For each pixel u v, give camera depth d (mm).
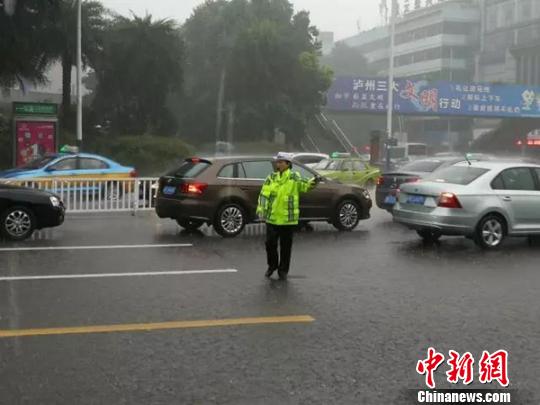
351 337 5832
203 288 7703
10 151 31734
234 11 49250
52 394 4445
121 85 36844
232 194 12211
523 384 4797
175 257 9812
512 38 89438
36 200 11422
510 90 52000
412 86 49594
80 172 17969
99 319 6297
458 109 50875
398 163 34906
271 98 45375
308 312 6660
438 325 6254
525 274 8812
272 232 8305
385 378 4848
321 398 4457
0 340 5602
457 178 11367
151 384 4652
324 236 12523
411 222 11266
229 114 45844
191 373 4879
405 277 8523
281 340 5715
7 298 7090
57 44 32719
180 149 35250
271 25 45562
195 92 49312
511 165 11453
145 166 34500
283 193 8258
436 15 98312
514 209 11109
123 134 37594
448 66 97250
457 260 9867
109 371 4895
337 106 48406
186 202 11984
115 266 9023
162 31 37156
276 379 4789
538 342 5762
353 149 55875
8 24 29172
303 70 45406
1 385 4594
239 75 45188
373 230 13539
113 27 36875
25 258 9562
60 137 33562
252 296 7332
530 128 63000
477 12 97500
